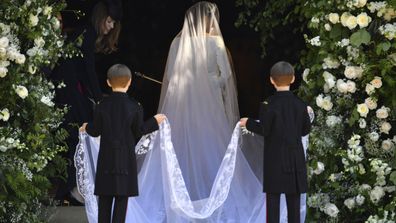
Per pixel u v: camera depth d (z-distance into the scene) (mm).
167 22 38688
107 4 28672
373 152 23797
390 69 23359
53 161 25406
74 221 26344
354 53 23688
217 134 25141
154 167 23984
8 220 23828
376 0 24062
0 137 23391
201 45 25875
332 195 24391
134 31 38562
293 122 22000
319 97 24125
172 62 26453
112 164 21500
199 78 25484
